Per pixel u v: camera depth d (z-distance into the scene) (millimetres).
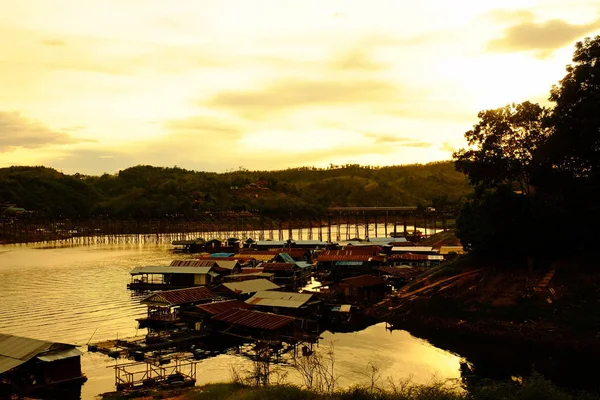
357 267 97625
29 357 40625
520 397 28312
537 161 66625
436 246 129750
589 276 59344
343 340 56875
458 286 67625
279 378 43469
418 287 73938
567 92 64125
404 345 54625
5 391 39875
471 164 72875
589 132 60031
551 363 47781
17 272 110625
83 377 43406
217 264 103188
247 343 55844
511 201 66875
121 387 41000
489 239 69250
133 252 155625
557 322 54531
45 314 70250
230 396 32562
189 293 70438
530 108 69750
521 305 59156
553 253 66812
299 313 64125
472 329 58469
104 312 71875
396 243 134750
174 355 51656
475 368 46844
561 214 64688
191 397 35219
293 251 125250
